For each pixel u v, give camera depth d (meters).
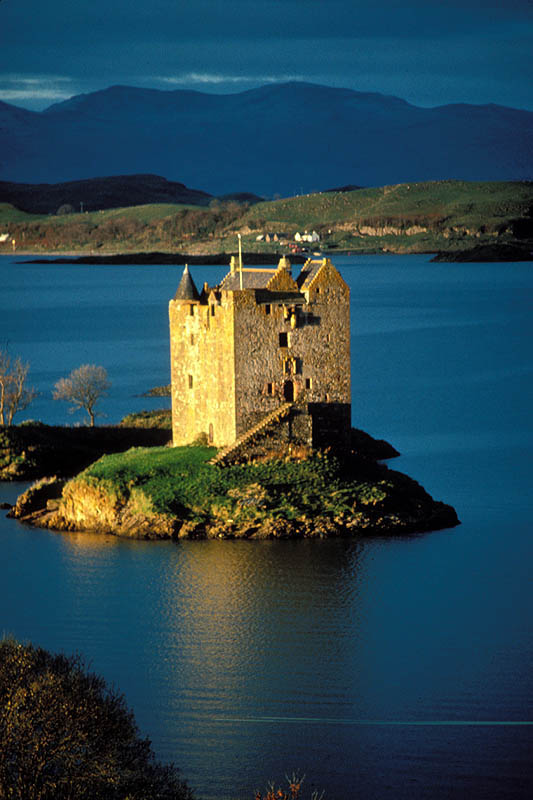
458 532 173.38
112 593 147.25
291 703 116.38
